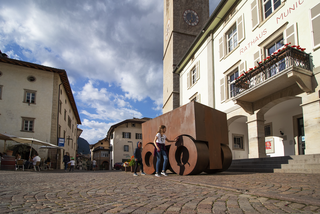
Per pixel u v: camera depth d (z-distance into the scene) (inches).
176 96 1107.9
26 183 223.1
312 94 368.2
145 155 347.9
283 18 442.6
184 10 1258.6
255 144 486.6
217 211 96.0
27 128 975.0
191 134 275.7
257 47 513.0
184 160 287.4
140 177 281.0
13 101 969.5
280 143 584.4
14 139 758.5
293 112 549.6
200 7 1296.8
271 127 616.4
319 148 349.7
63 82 1132.5
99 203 117.6
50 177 321.4
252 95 461.1
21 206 111.7
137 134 2058.3
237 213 92.5
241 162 453.4
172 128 307.1
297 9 412.2
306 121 373.7
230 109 594.9
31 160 822.5
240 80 482.6
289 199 111.9
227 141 321.1
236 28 600.7
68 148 1393.9
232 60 605.9
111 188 174.9
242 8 575.5
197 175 280.8
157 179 242.5
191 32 1235.9
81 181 239.1
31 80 1012.5
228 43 650.8
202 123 283.0
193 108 276.2
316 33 372.5
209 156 281.0
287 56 369.7
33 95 1010.7
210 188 161.8
